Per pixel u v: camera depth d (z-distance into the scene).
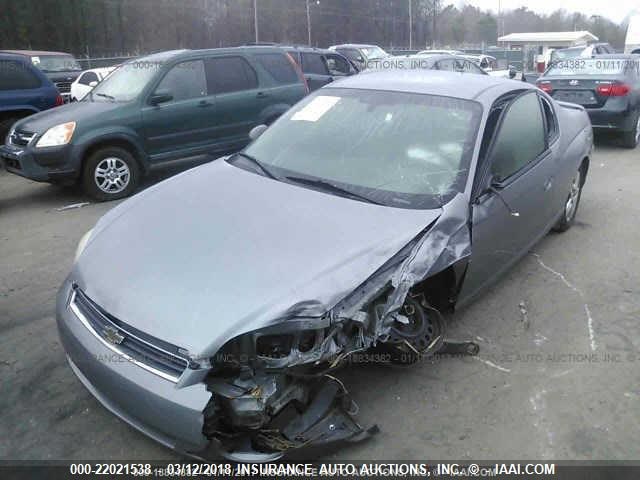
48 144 6.43
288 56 8.54
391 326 2.91
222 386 2.40
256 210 3.16
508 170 3.79
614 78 9.30
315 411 2.65
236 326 2.38
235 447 2.49
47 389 3.23
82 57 35.78
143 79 7.16
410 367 3.41
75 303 2.85
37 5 33.69
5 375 3.35
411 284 2.82
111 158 6.84
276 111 8.19
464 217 3.26
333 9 48.12
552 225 5.09
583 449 2.84
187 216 3.14
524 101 4.34
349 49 19.97
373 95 4.11
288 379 2.56
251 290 2.53
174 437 2.41
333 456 2.76
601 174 8.06
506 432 2.94
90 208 6.59
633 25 27.56
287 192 3.38
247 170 3.76
